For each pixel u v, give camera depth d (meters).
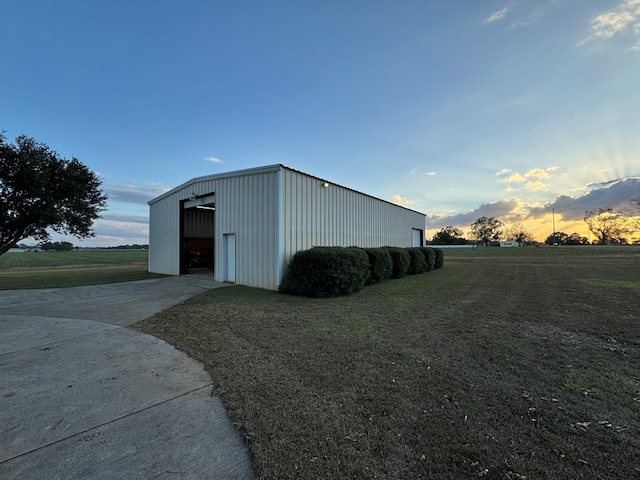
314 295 7.88
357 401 2.56
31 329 4.86
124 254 50.31
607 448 1.94
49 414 2.38
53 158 14.59
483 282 10.87
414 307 6.47
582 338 4.34
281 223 8.85
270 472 1.73
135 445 1.99
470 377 3.04
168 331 4.72
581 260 23.81
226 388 2.82
